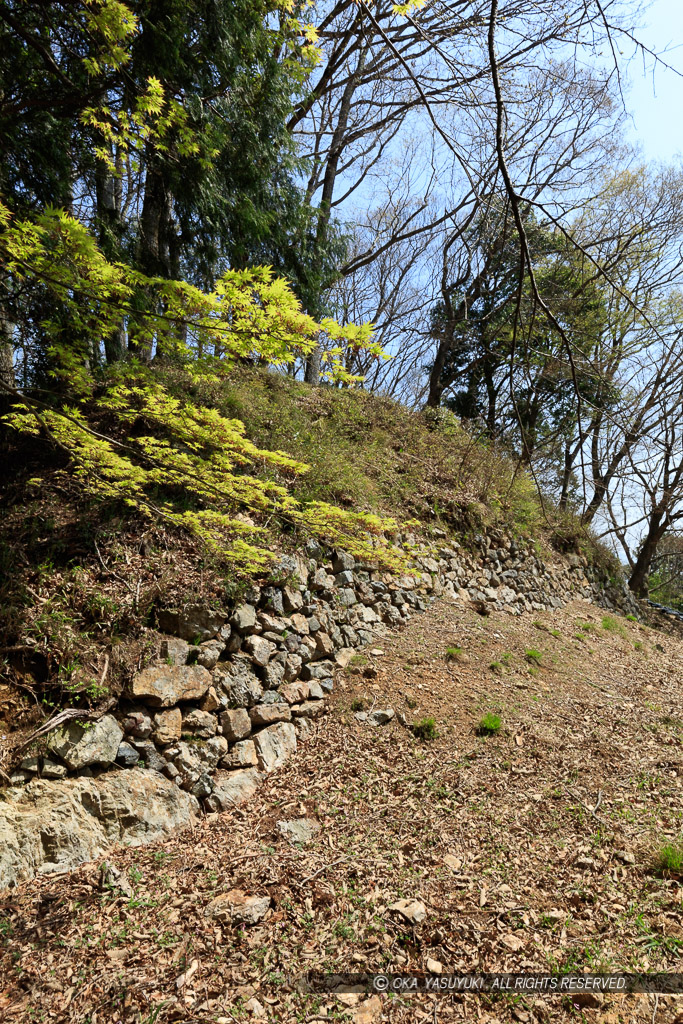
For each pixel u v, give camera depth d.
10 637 4.36
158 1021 2.81
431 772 5.09
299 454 7.50
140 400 6.65
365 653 6.55
